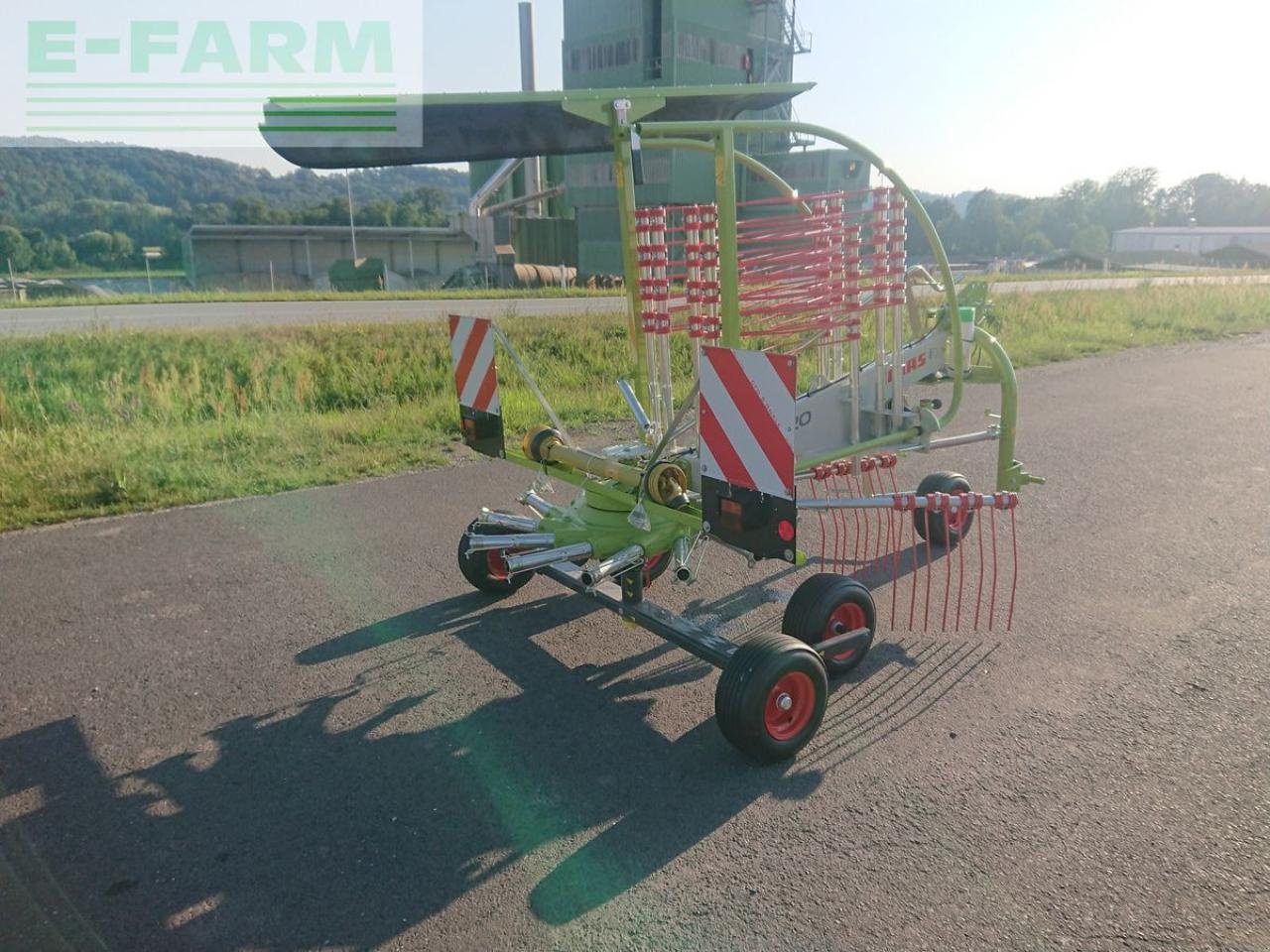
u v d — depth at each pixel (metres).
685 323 4.55
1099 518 6.32
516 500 6.91
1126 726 3.65
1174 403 10.65
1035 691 3.95
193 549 5.84
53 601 5.00
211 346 12.22
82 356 11.58
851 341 4.50
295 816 3.14
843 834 3.01
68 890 2.77
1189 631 4.53
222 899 2.73
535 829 3.06
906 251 4.73
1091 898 2.69
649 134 4.23
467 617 4.83
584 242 43.78
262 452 8.17
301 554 5.76
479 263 42.62
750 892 2.74
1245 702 3.83
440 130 3.93
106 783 3.34
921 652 4.35
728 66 41.88
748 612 4.88
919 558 5.68
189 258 48.44
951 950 2.50
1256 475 7.39
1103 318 19.09
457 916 2.66
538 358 12.70
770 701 3.34
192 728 3.73
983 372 5.43
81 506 6.68
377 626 4.71
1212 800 3.16
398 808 3.19
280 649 4.45
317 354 11.85
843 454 4.56
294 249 50.47
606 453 4.39
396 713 3.85
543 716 3.83
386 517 6.53
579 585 4.25
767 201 4.82
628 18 40.22
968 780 3.30
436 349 12.62
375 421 9.31
